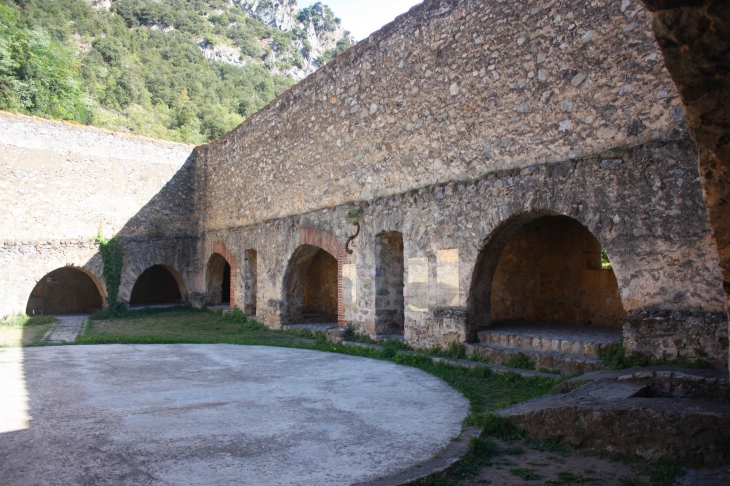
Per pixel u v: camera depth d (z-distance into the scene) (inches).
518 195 270.4
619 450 149.4
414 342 333.1
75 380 260.1
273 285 504.7
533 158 265.7
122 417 191.3
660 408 145.6
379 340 363.9
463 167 304.7
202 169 681.0
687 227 206.4
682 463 138.0
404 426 179.0
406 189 346.3
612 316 347.9
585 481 132.7
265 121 535.2
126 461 145.0
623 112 229.6
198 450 154.3
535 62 267.0
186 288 685.3
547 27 262.1
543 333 287.7
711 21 81.4
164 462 144.1
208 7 3865.7
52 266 577.6
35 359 326.6
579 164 243.8
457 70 311.4
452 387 242.1
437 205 319.6
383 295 373.1
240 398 221.6
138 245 643.5
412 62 345.7
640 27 225.1
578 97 246.8
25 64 1090.7
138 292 762.8
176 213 678.5
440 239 316.5
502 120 282.7
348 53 409.1
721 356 191.9
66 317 619.2
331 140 426.9
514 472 139.7
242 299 569.9
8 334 468.1
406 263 341.7
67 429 175.9
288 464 142.0
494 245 295.7
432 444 158.6
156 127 1418.6
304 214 459.2
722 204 99.0
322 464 141.9
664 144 215.0
